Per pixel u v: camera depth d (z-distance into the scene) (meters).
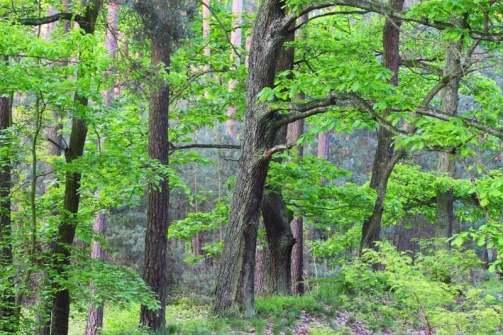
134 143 14.89
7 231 9.87
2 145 9.99
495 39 10.99
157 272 13.09
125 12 13.30
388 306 11.36
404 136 10.23
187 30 14.05
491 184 9.05
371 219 15.89
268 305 13.42
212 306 13.02
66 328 10.68
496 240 8.02
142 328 12.08
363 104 11.30
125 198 11.64
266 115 12.88
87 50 9.18
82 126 10.73
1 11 10.45
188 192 13.80
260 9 13.27
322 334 10.73
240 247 13.01
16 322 9.34
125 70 11.59
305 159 16.23
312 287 19.78
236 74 16.27
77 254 9.81
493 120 12.41
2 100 11.63
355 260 11.63
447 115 10.99
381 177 15.85
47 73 8.95
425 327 9.91
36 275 10.90
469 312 9.39
